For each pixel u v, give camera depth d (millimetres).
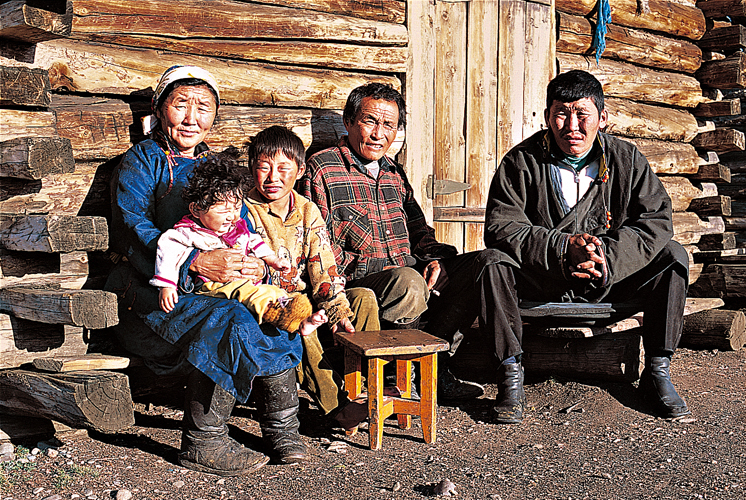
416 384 3951
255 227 3379
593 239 3697
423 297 3725
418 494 2740
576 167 4055
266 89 4199
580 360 4172
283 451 3049
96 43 3646
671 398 3742
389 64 4730
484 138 5379
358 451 3225
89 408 2854
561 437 3422
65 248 2963
